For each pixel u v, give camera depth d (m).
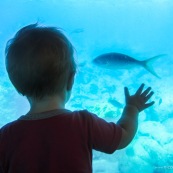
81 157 0.95
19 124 1.00
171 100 2.23
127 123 1.08
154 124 2.10
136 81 2.38
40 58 0.98
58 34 1.05
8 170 1.00
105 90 2.31
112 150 1.00
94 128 0.99
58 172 0.93
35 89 1.00
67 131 0.96
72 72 1.05
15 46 1.02
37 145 0.96
